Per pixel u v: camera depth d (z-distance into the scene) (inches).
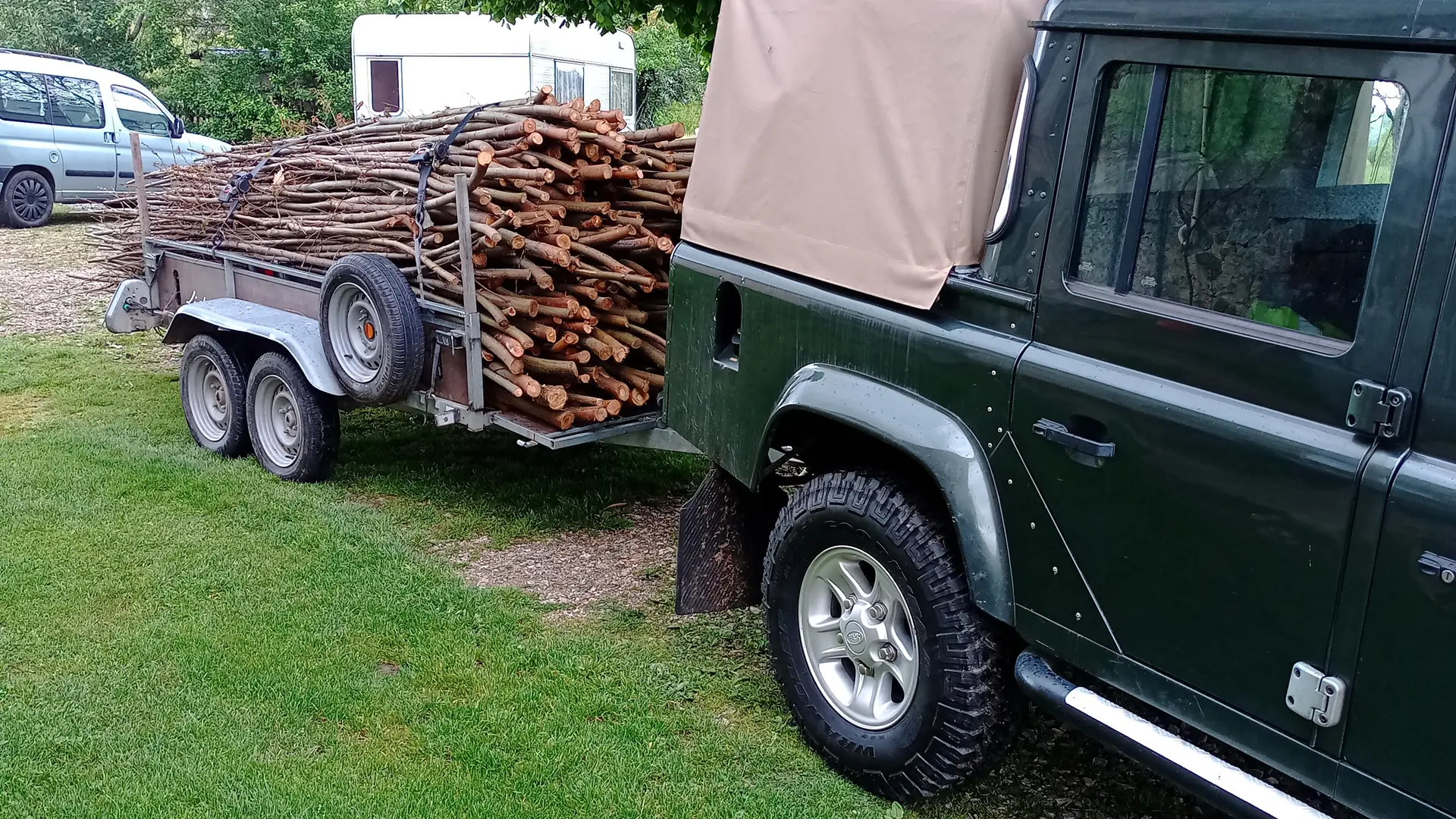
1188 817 126.3
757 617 176.4
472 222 194.4
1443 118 78.6
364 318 207.6
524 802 125.9
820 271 130.3
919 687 119.0
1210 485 91.7
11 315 401.7
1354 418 82.8
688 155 225.1
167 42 966.4
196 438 255.9
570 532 213.3
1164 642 97.0
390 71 650.2
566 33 662.5
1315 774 87.2
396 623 168.6
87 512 209.0
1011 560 110.1
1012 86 111.8
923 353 116.7
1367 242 83.4
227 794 125.0
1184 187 95.3
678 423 158.4
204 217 258.8
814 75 131.5
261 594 177.0
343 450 258.8
